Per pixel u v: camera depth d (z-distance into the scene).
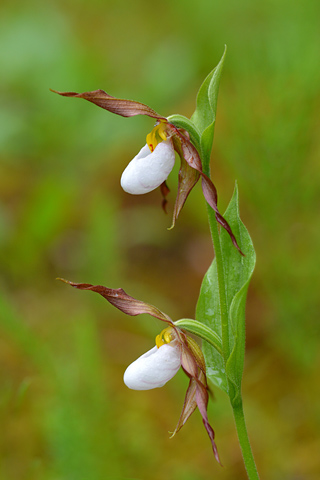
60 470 0.79
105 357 0.94
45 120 1.31
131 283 1.04
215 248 0.70
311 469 0.84
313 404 0.88
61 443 0.79
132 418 0.85
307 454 0.85
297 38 0.91
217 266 0.70
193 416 0.88
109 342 0.96
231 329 0.71
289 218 0.90
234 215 0.72
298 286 0.88
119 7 1.94
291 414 0.88
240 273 0.72
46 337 0.93
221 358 0.72
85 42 1.79
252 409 0.88
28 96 1.38
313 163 0.91
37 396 0.89
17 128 1.31
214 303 0.73
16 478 0.82
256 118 0.87
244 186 0.89
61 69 1.38
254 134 0.87
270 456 0.85
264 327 0.95
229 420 0.87
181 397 0.89
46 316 0.99
